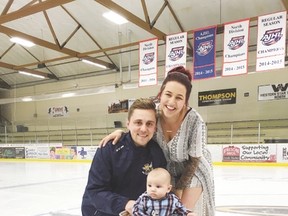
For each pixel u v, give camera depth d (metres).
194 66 9.92
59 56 19.62
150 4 13.13
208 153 3.00
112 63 19.88
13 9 13.77
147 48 10.79
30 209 5.86
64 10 14.59
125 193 2.52
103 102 21.78
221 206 5.76
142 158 2.47
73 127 22.52
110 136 2.51
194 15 13.78
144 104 2.38
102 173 2.45
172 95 2.35
